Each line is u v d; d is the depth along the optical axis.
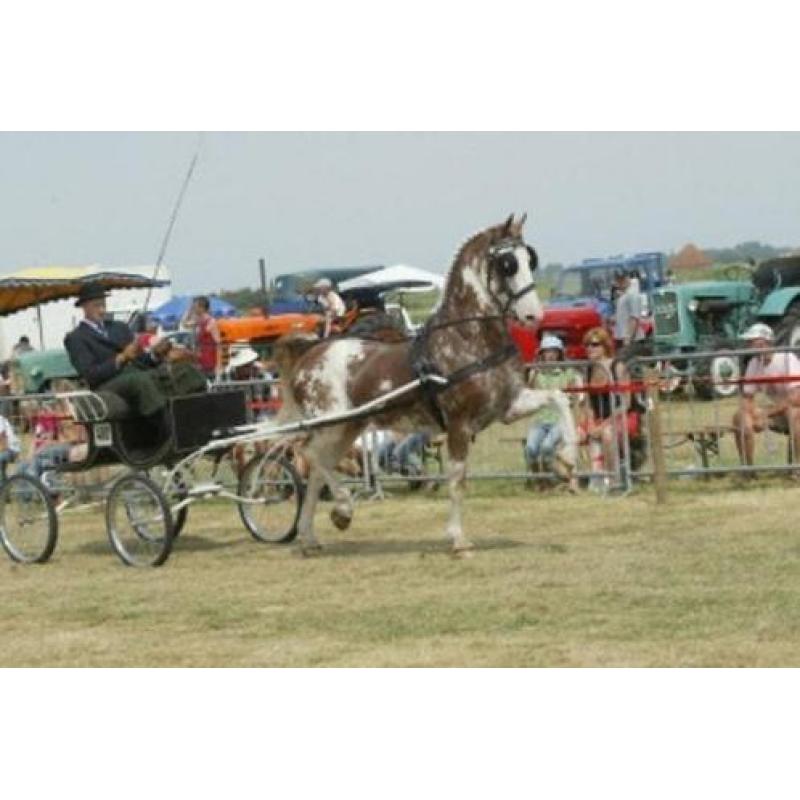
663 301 28.95
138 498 12.70
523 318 11.38
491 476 15.77
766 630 8.84
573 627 9.23
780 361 15.13
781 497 14.05
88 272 21.67
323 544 13.24
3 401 16.95
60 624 10.39
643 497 14.69
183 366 12.95
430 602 10.25
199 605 10.75
